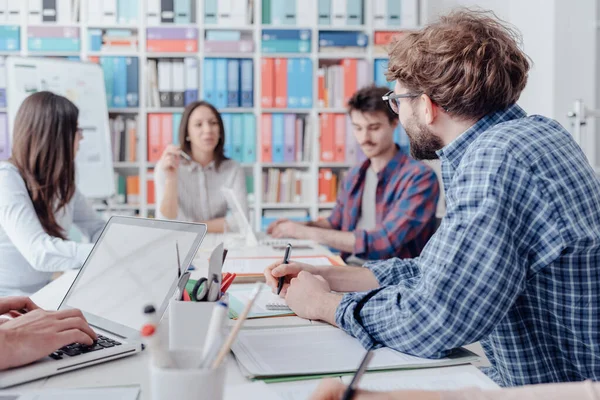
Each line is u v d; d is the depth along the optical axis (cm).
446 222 83
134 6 367
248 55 374
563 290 84
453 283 78
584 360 87
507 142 83
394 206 241
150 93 373
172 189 255
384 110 249
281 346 85
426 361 79
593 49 351
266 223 380
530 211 80
